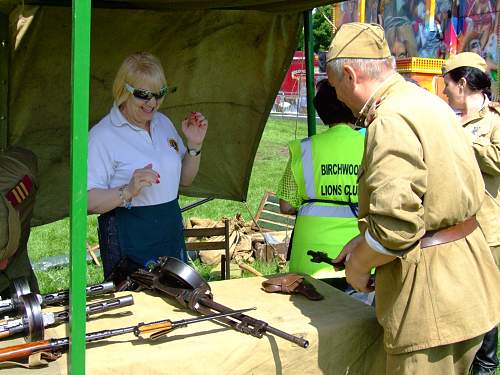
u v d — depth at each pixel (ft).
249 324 6.66
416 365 6.37
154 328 6.28
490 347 11.52
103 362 5.80
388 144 5.88
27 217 8.18
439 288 6.24
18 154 8.38
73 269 5.49
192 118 10.43
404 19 47.85
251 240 20.33
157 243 9.40
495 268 6.72
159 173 9.43
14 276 8.28
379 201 5.80
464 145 6.44
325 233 9.23
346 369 7.07
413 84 6.61
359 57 6.44
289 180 9.61
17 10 10.53
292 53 13.25
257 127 14.23
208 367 6.19
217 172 14.70
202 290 7.20
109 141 9.07
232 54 13.47
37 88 11.99
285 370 6.61
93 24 12.13
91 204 8.70
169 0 11.47
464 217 6.40
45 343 5.80
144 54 9.20
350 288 9.98
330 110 9.46
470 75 11.30
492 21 40.83
